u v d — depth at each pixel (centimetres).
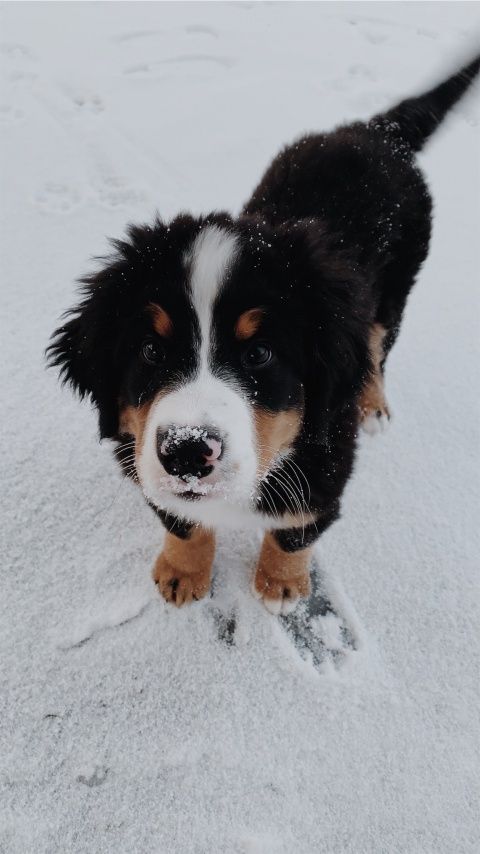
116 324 41
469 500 61
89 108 110
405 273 67
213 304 37
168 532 49
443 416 69
